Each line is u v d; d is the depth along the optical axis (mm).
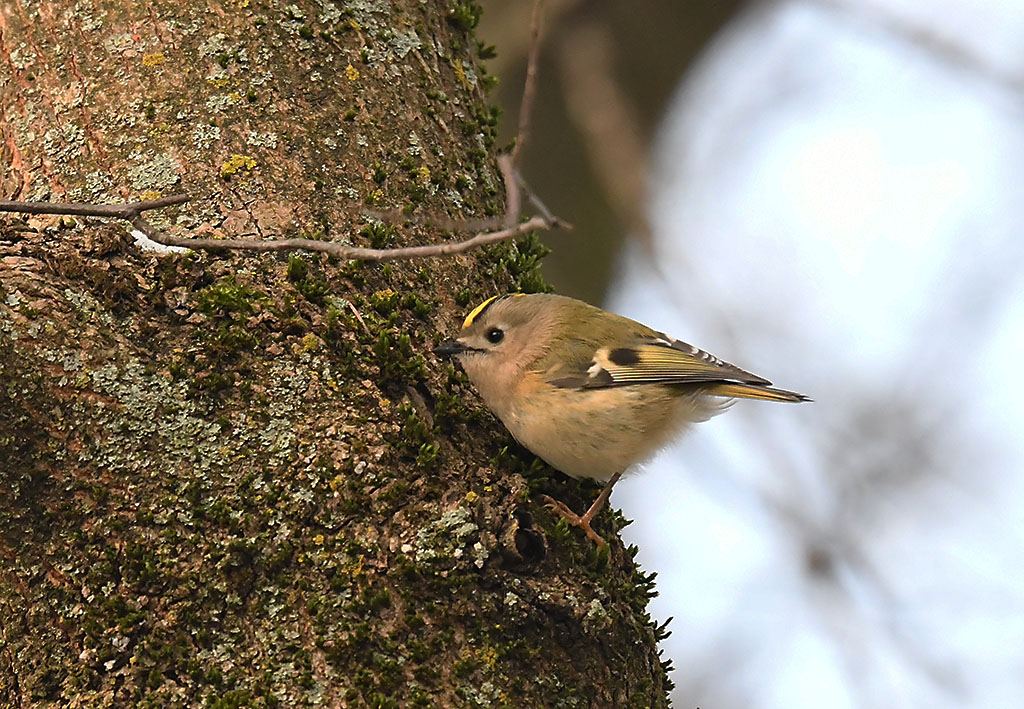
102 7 8539
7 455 6551
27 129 8234
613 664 6934
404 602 6520
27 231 7215
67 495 6598
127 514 6586
